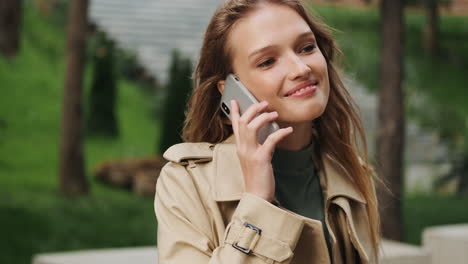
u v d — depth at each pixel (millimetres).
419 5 13086
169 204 1263
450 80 12492
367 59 12133
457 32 13523
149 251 3600
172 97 9281
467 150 11102
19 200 7715
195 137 1470
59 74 10734
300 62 1246
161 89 11109
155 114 10656
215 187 1273
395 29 7184
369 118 10781
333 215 1420
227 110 1328
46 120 9734
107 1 12031
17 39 10680
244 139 1230
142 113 10617
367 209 1484
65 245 6992
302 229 1249
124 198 8406
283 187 1404
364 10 13617
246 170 1225
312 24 1460
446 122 11609
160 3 12336
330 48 1507
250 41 1272
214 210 1259
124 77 11164
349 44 12445
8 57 10508
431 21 12984
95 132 9867
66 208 7746
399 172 7160
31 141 9266
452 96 12070
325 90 1289
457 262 4391
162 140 9336
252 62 1273
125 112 10469
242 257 1162
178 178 1295
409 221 8922
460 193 10578
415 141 11305
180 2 12484
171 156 1324
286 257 1171
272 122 1254
